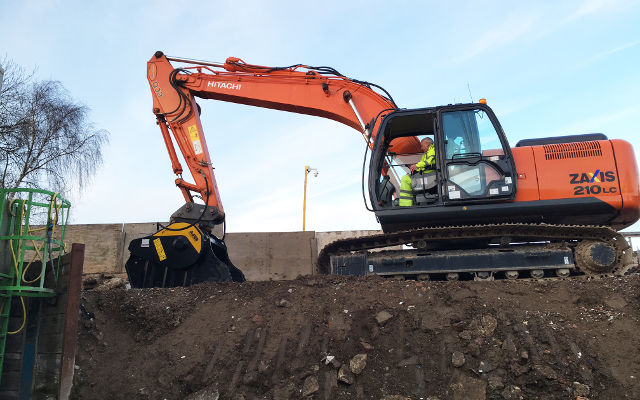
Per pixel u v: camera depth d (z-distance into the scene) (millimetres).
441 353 6535
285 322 7277
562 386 5980
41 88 17094
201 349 7066
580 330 6711
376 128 9461
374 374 6410
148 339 7324
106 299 7914
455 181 8344
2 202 6688
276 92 10297
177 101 10391
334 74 10195
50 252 6945
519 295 7332
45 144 16656
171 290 8234
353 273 8812
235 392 6398
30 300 7090
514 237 8562
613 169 8148
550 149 8406
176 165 10258
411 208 8445
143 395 6547
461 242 8922
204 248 9086
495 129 8453
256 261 14242
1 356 6566
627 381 6000
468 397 6016
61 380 6348
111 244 14070
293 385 6344
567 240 8672
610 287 7305
